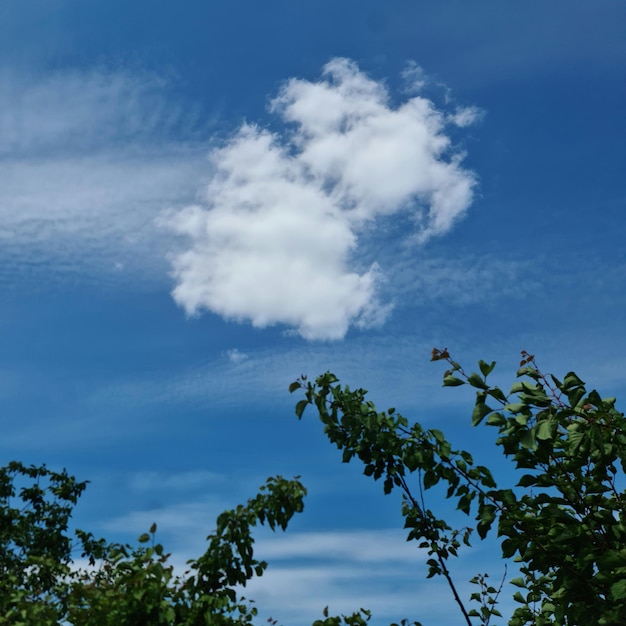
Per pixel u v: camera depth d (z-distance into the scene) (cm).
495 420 391
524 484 402
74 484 844
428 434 462
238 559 486
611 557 350
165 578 448
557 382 392
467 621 486
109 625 421
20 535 771
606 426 381
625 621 368
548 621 475
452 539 497
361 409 485
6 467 827
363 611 456
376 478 492
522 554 406
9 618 440
